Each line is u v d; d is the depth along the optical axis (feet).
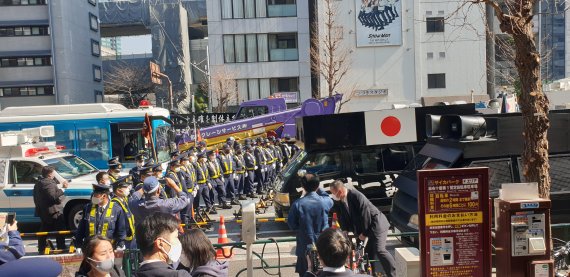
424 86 110.32
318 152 34.47
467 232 13.98
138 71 181.57
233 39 117.80
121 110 50.16
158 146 48.98
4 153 36.42
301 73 118.01
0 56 126.82
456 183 13.91
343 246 11.07
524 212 14.30
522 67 17.26
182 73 169.99
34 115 48.60
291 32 117.80
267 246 30.86
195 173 39.93
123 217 21.88
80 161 40.04
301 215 19.21
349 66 109.50
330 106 63.36
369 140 34.35
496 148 23.75
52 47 127.75
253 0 117.19
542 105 17.12
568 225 19.92
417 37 109.40
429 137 27.68
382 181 34.30
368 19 109.09
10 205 35.47
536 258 14.42
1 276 8.68
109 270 12.05
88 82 146.41
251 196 49.21
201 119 94.02
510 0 17.87
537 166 17.11
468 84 108.58
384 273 22.03
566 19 203.82
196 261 12.28
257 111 69.87
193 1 184.96
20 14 126.93
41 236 28.73
